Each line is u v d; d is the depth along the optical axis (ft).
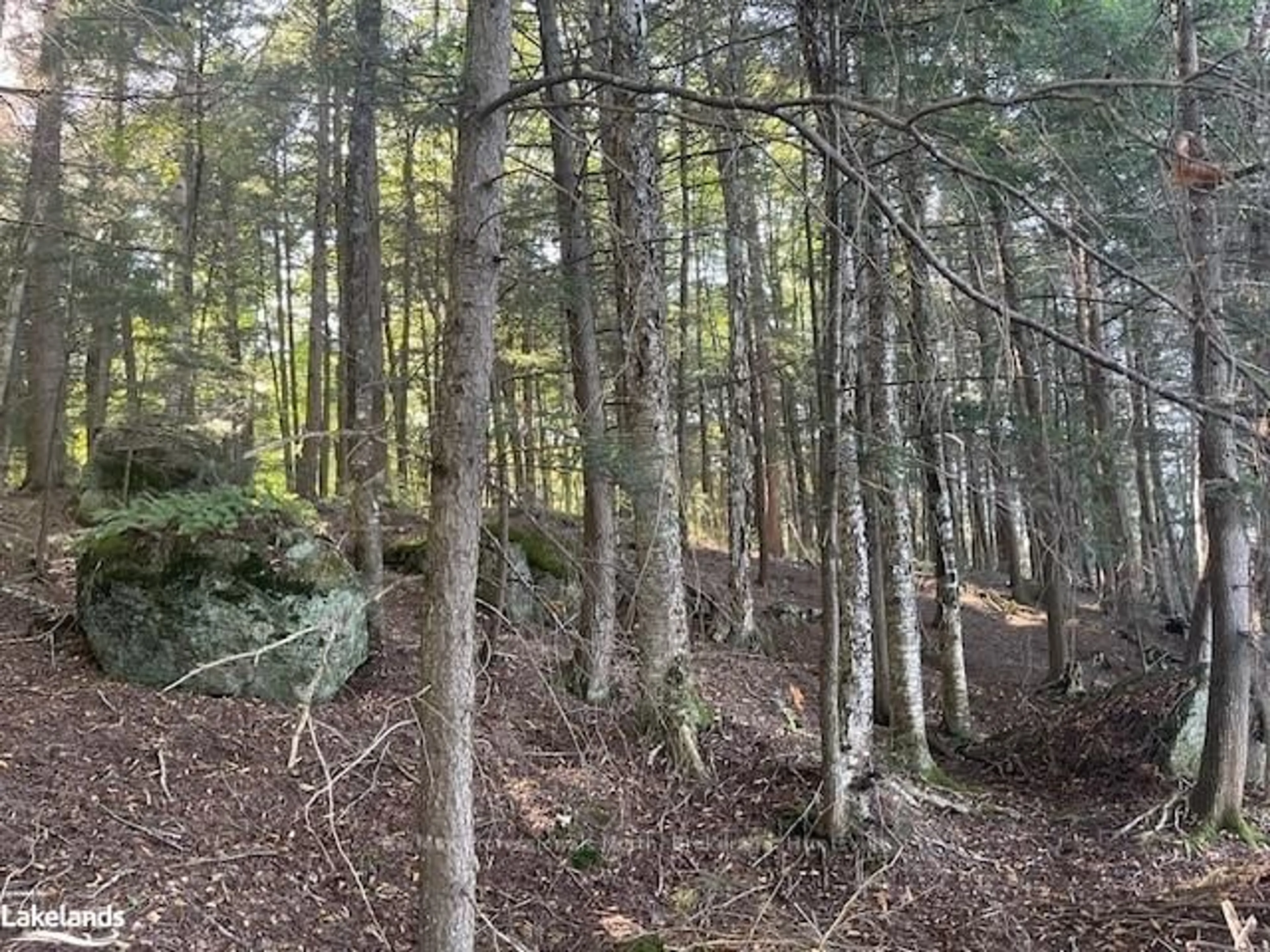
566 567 29.09
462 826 12.75
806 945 21.15
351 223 29.32
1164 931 21.75
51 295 36.42
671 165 49.16
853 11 19.42
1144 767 33.53
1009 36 21.04
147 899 17.28
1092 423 27.22
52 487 39.34
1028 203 10.62
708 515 73.41
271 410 60.23
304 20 36.14
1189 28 23.13
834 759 25.30
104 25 31.91
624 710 27.84
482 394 12.92
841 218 21.50
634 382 27.14
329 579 26.78
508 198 28.25
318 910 18.86
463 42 31.45
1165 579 60.64
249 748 23.08
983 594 66.74
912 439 25.72
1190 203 11.91
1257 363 12.16
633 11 26.73
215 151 48.39
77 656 26.32
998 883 25.81
